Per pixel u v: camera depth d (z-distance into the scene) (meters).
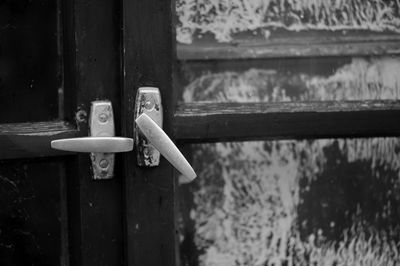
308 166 1.34
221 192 1.31
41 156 1.13
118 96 1.16
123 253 1.17
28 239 1.19
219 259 1.31
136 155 1.15
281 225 1.33
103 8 1.15
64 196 1.19
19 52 1.17
